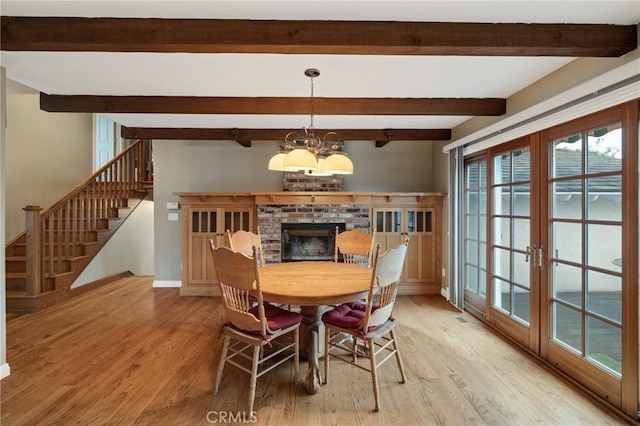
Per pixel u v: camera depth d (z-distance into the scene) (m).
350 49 1.98
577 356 2.42
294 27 1.92
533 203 2.89
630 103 2.00
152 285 5.43
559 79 2.54
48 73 2.63
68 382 2.45
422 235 4.86
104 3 1.76
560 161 2.63
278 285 2.51
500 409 2.12
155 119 3.96
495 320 3.49
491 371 2.61
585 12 1.84
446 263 4.71
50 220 4.48
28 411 2.10
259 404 2.19
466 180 4.27
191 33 1.91
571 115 2.40
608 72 2.05
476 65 2.49
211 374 2.58
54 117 5.89
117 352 2.95
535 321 2.86
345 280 2.68
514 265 3.23
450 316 3.91
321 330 2.87
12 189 5.10
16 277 4.36
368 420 2.03
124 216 5.98
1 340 2.50
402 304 4.38
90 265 5.17
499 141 3.33
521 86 2.94
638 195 1.97
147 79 2.77
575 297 2.48
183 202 4.79
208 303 4.43
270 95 3.17
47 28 1.89
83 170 6.64
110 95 3.17
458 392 2.32
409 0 1.73
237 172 5.27
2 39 1.88
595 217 2.29
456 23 1.95
